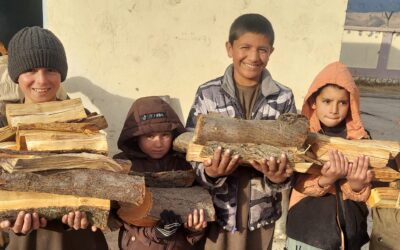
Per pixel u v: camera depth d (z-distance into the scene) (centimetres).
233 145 181
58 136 171
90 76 358
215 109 224
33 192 159
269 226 219
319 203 220
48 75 204
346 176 195
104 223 167
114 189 162
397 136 948
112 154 371
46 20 347
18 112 177
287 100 228
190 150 185
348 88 222
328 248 216
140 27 354
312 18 361
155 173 198
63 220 168
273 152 180
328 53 368
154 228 192
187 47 362
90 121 187
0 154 157
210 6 356
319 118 237
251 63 221
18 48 199
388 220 217
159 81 366
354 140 200
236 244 212
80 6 345
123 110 367
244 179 211
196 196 196
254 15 229
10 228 165
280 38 363
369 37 2245
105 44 354
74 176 159
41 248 190
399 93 1945
